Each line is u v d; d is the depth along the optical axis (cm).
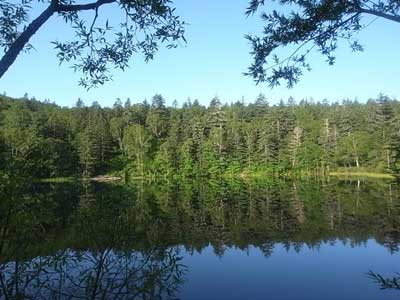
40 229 459
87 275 489
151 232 560
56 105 11800
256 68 502
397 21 429
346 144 7525
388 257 1513
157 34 509
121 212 544
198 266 1361
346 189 4594
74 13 486
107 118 9994
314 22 479
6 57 383
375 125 7706
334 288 1162
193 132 8112
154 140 8688
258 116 9650
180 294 1023
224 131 7994
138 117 10194
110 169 7838
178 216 2570
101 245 502
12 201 409
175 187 5431
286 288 1155
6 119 7131
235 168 7638
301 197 3825
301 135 7788
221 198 3831
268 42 494
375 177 6581
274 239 1866
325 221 2369
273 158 7600
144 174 7669
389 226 2155
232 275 1265
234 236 1933
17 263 438
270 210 2906
